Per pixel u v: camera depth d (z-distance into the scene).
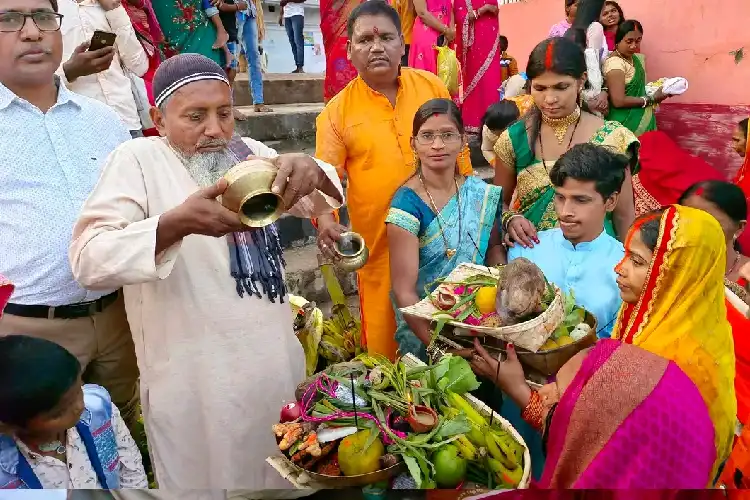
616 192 1.86
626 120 3.25
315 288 3.44
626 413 1.02
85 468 1.27
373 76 2.38
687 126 3.43
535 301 1.54
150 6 3.28
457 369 1.49
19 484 1.16
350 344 2.39
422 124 1.97
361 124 2.43
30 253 1.78
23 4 1.68
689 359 1.30
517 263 1.59
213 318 1.52
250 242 1.58
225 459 1.55
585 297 1.83
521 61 6.01
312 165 1.21
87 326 1.92
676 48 3.86
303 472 1.24
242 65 6.94
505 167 2.50
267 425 1.61
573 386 1.09
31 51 1.71
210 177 1.46
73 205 1.83
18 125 1.77
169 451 1.58
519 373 1.50
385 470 1.20
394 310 2.31
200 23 3.81
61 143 1.83
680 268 1.32
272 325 1.61
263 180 1.12
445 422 1.31
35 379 1.11
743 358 1.58
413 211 2.01
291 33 7.54
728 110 3.24
